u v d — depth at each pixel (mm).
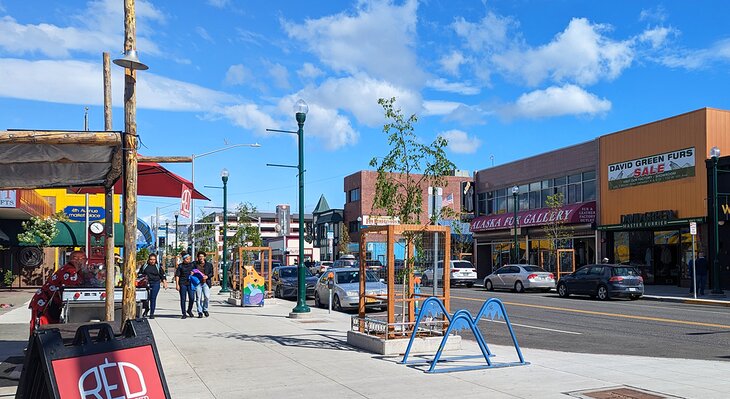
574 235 37969
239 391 8156
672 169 31094
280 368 9703
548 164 40969
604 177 35750
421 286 13461
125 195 8648
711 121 29391
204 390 8227
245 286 22422
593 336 14305
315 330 14844
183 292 17891
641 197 33031
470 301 25438
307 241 93438
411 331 11562
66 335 6863
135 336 5883
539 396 7750
